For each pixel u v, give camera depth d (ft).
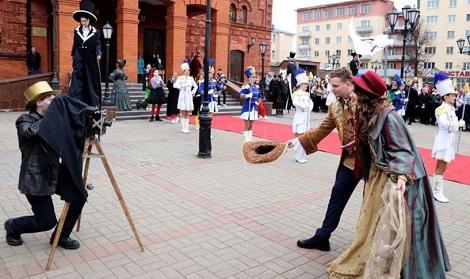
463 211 21.91
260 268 14.38
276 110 69.31
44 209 14.43
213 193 23.12
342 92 14.48
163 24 87.97
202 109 32.24
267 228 18.16
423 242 11.48
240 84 84.12
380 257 10.90
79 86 21.36
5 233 16.31
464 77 214.48
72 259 14.43
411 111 69.15
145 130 46.39
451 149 23.24
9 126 43.68
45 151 13.64
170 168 28.66
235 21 96.63
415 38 173.78
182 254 15.24
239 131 48.60
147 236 16.72
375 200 12.41
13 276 13.08
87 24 21.72
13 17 65.77
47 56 72.38
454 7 230.89
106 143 37.19
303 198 22.81
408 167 11.10
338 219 15.83
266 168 29.99
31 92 14.26
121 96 56.24
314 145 15.56
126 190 22.89
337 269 13.09
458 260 15.67
